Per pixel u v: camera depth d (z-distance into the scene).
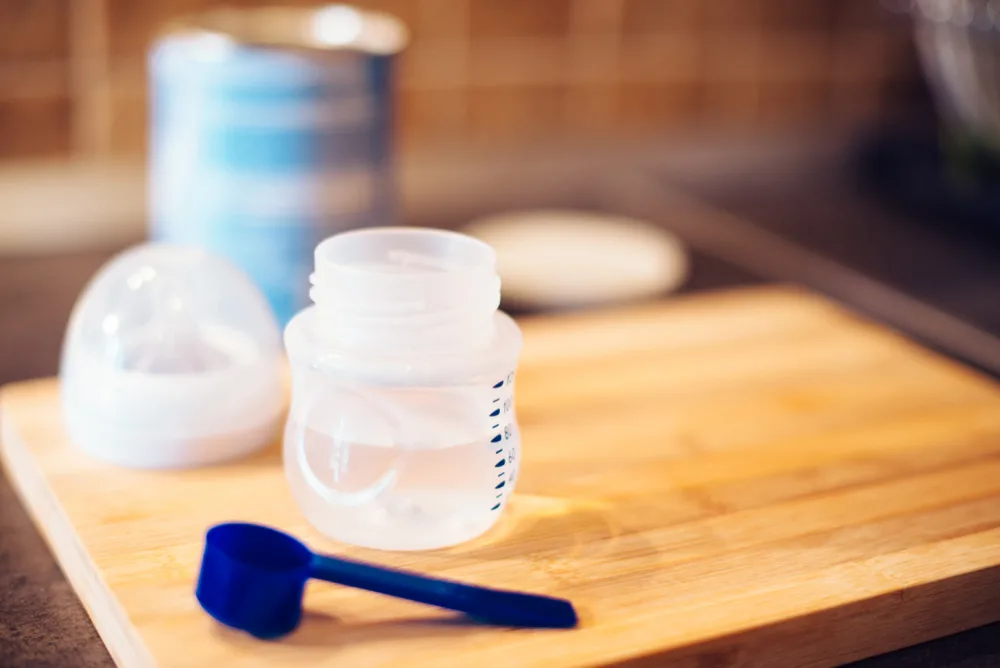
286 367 0.61
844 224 0.99
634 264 0.83
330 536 0.45
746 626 0.40
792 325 0.71
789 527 0.47
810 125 1.21
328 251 0.44
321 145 0.61
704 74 1.14
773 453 0.54
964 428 0.57
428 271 0.46
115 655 0.41
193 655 0.38
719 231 0.96
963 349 0.73
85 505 0.47
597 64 1.08
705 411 0.58
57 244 0.87
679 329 0.69
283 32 0.71
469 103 1.04
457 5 1.00
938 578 0.43
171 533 0.46
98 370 0.50
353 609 0.41
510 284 0.77
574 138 1.10
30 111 0.87
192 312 0.53
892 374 0.64
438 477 0.43
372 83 0.62
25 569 0.48
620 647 0.39
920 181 1.03
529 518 0.47
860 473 0.52
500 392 0.44
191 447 0.50
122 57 0.89
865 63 1.22
